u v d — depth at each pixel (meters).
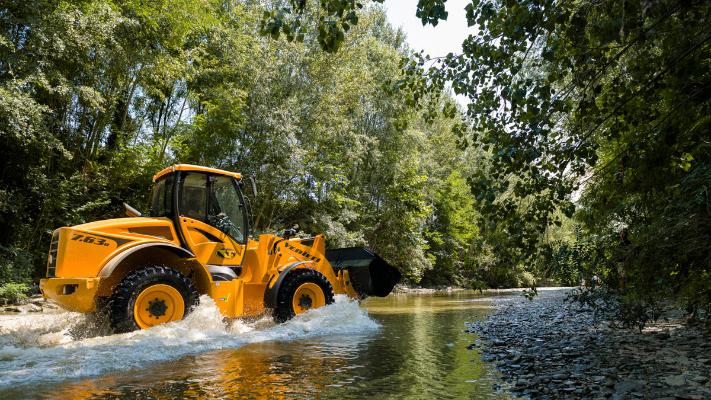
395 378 3.62
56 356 4.25
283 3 18.23
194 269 6.11
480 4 3.52
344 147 21.22
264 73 17.08
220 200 6.81
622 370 3.70
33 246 13.09
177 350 4.74
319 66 18.39
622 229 4.99
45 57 11.24
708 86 3.40
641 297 4.46
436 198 28.92
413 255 23.52
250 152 16.91
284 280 6.92
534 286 4.80
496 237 4.19
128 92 15.70
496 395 3.14
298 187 17.28
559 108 3.48
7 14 10.70
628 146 4.00
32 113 10.45
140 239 5.82
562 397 3.03
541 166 3.88
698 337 5.03
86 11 11.95
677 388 3.08
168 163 16.39
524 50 3.76
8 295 10.27
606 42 2.92
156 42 14.30
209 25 15.81
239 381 3.48
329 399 3.02
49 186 13.05
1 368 3.80
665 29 3.28
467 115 4.10
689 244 3.85
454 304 12.53
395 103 23.12
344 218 19.97
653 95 3.72
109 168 15.41
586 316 7.88
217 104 16.89
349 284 8.12
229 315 6.32
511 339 5.67
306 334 6.10
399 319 8.31
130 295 5.36
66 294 5.29
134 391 3.18
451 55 4.08
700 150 3.87
